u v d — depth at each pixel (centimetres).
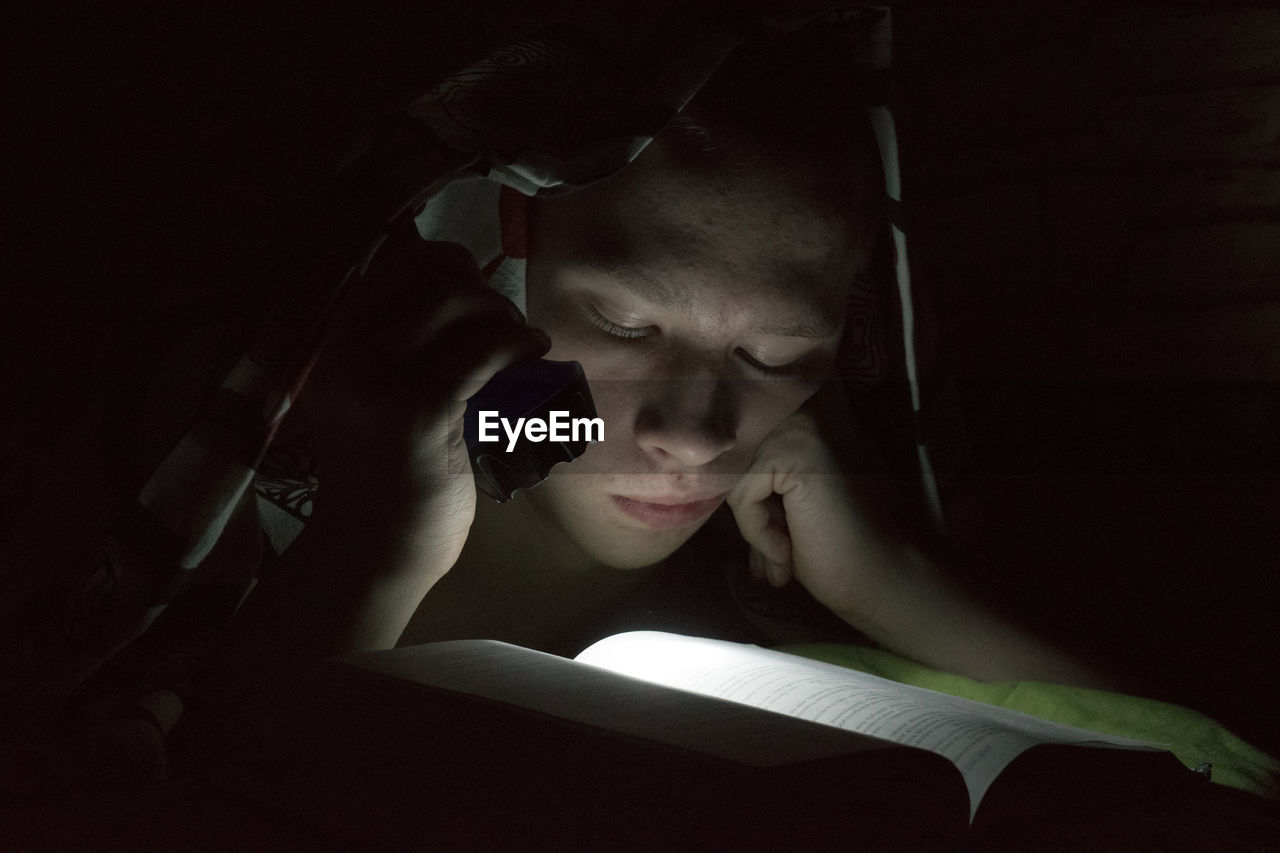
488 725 52
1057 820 53
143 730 60
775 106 67
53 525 68
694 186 64
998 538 110
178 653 64
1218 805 56
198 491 63
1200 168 128
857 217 68
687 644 66
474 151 65
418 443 63
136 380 70
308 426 66
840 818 48
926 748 54
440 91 68
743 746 50
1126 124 130
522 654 59
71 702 63
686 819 47
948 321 135
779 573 81
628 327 66
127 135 163
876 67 73
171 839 51
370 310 64
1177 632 94
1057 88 132
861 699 60
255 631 62
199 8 160
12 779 57
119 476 68
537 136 66
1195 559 108
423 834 49
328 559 63
